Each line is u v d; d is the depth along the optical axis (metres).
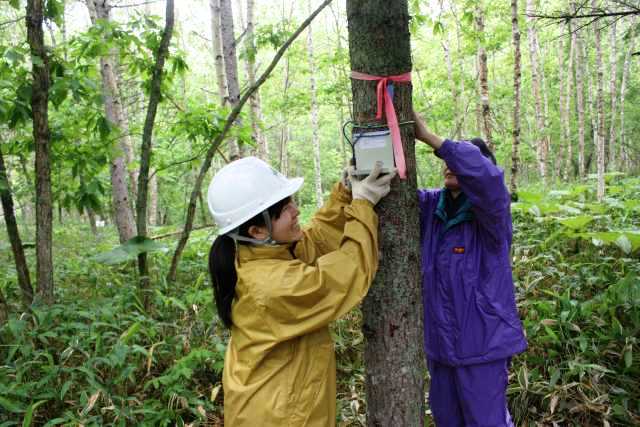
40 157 3.56
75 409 2.64
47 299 3.62
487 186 1.80
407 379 1.71
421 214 2.27
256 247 1.60
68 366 2.95
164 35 3.56
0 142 4.31
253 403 1.52
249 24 8.12
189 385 3.01
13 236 3.70
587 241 4.71
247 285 1.51
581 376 2.69
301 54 12.93
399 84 1.60
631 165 17.77
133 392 2.92
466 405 2.12
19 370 2.64
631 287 3.03
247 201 1.58
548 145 16.48
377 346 1.72
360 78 1.59
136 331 3.08
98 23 4.00
